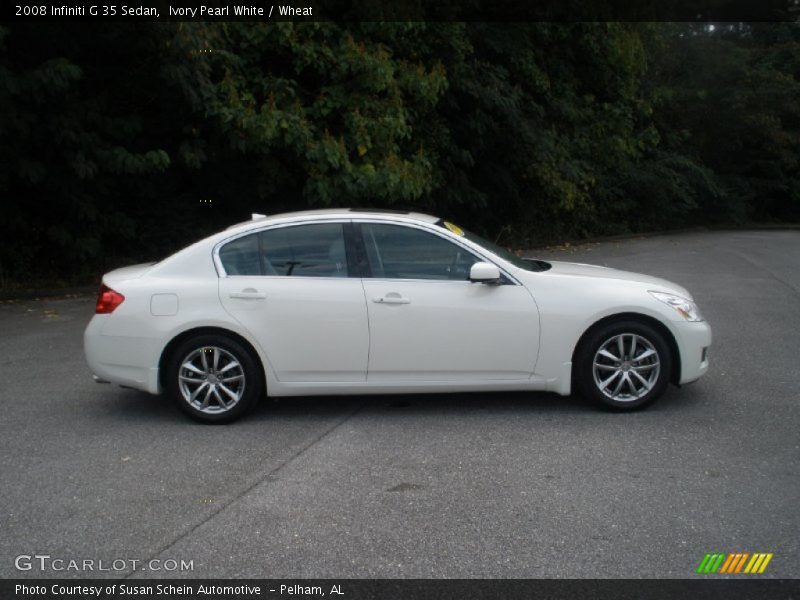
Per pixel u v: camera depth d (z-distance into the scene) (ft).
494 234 69.46
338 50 46.62
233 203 50.90
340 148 44.78
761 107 99.04
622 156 81.20
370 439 19.62
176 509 15.74
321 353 20.77
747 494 16.02
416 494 16.25
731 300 39.86
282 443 19.49
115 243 47.75
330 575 13.17
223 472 17.63
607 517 15.06
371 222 21.43
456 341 20.74
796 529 14.51
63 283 44.52
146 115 45.39
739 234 88.84
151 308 20.86
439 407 22.11
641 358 21.03
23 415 22.09
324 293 20.75
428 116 55.77
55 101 39.75
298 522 15.08
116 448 19.33
